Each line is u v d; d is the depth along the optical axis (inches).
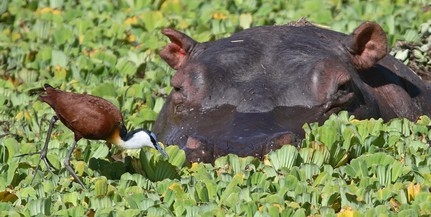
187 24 849.5
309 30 611.2
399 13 832.3
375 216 439.2
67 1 975.0
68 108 478.0
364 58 599.2
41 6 969.5
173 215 454.3
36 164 541.0
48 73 770.2
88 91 704.4
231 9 899.4
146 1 949.8
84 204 472.4
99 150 550.9
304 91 558.3
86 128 479.2
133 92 701.3
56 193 484.4
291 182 478.9
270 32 604.7
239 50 584.1
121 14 902.4
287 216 441.1
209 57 581.6
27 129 634.2
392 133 547.2
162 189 492.1
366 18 820.6
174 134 555.2
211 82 564.4
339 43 599.2
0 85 739.4
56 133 610.9
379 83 612.1
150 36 832.3
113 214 448.1
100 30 852.0
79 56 783.7
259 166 500.1
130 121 629.6
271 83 561.6
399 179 492.1
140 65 759.1
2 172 527.8
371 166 502.9
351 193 457.4
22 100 705.6
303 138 533.6
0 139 609.3
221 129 533.0
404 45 711.7
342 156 519.5
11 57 808.9
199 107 557.9
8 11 932.0
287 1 912.3
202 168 501.7
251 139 517.0
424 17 804.0
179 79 573.3
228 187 472.4
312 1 890.7
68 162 494.3
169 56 617.9
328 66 565.9
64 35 860.0
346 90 564.7
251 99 550.9
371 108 585.0
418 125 568.1
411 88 632.4
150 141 489.7
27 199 483.8
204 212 443.8
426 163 514.6
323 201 462.0
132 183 498.6
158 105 679.1
